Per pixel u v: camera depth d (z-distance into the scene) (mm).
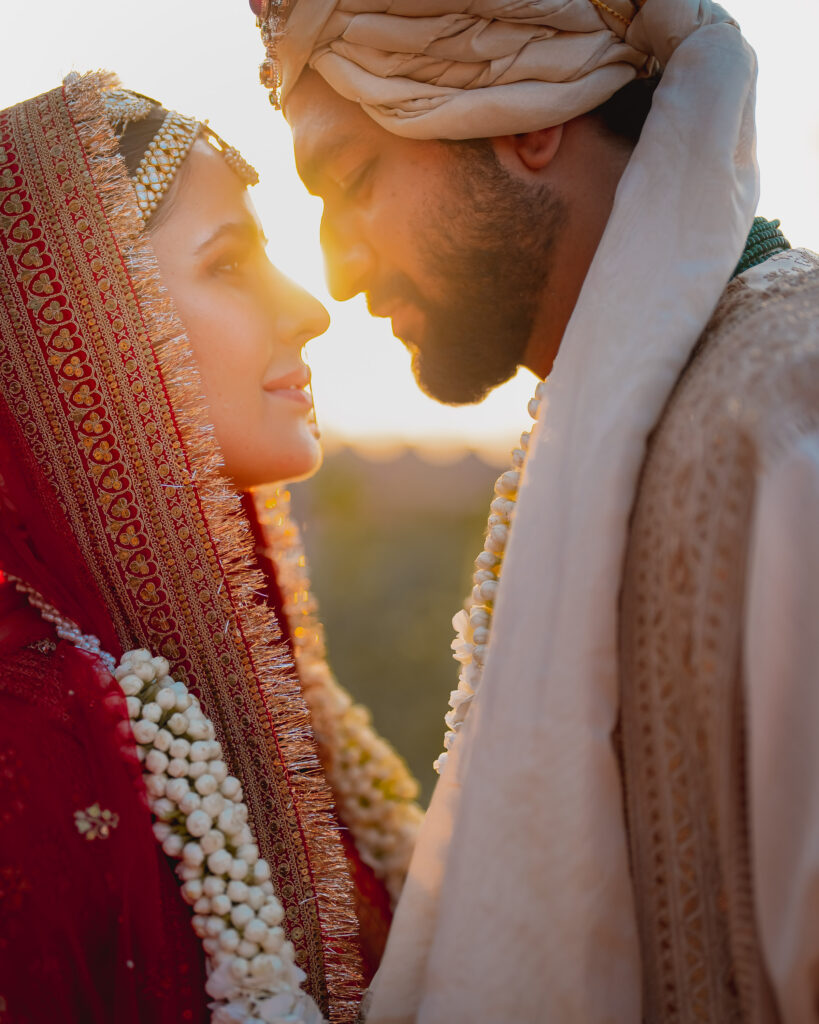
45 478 1225
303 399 1436
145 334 1243
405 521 10078
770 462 853
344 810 1693
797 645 796
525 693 1010
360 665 5953
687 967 985
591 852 965
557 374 1114
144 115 1335
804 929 771
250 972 1091
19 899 974
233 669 1278
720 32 1232
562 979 974
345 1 1349
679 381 1030
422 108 1353
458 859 1033
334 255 1534
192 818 1109
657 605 960
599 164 1409
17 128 1263
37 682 1103
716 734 905
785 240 1272
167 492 1253
